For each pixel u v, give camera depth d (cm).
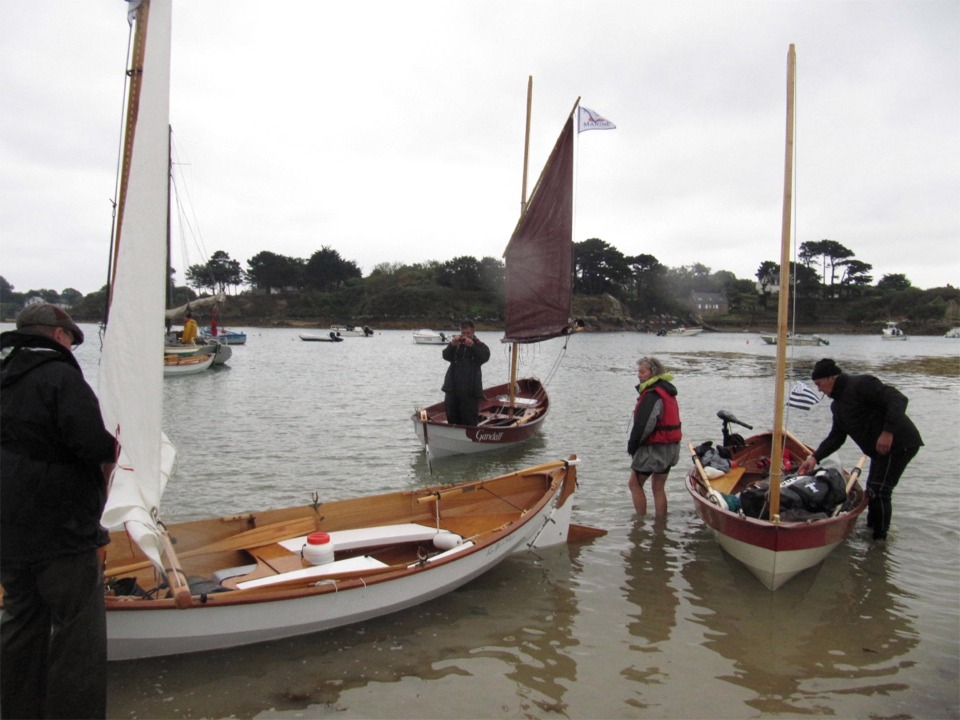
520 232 1725
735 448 1035
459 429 1334
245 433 1586
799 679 532
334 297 14288
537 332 1709
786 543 675
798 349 7469
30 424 373
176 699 490
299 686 511
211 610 512
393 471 1234
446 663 550
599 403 2267
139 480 498
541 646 580
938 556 795
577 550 817
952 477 1166
